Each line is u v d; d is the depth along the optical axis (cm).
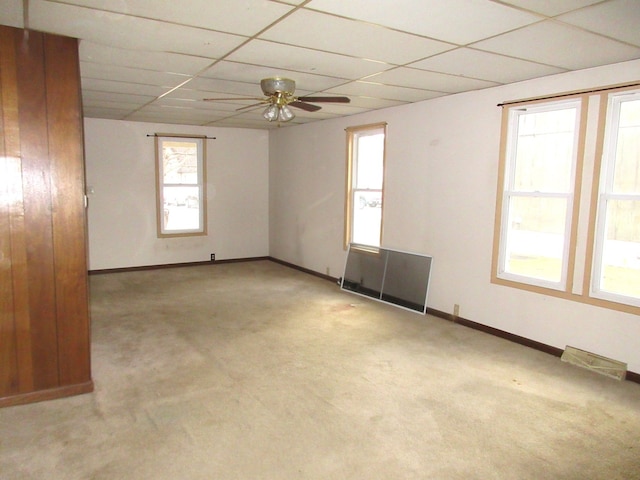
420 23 253
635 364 335
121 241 707
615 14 235
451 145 463
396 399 306
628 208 343
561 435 264
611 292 351
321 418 281
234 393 313
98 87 438
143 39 288
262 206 823
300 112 584
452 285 475
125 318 478
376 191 581
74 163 293
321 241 680
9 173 277
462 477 226
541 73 365
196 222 771
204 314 495
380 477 226
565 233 374
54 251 294
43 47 277
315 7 232
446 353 389
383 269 550
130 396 307
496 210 423
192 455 242
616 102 338
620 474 229
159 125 711
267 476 226
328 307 526
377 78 389
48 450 245
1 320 284
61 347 301
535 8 229
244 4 229
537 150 400
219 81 408
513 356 383
